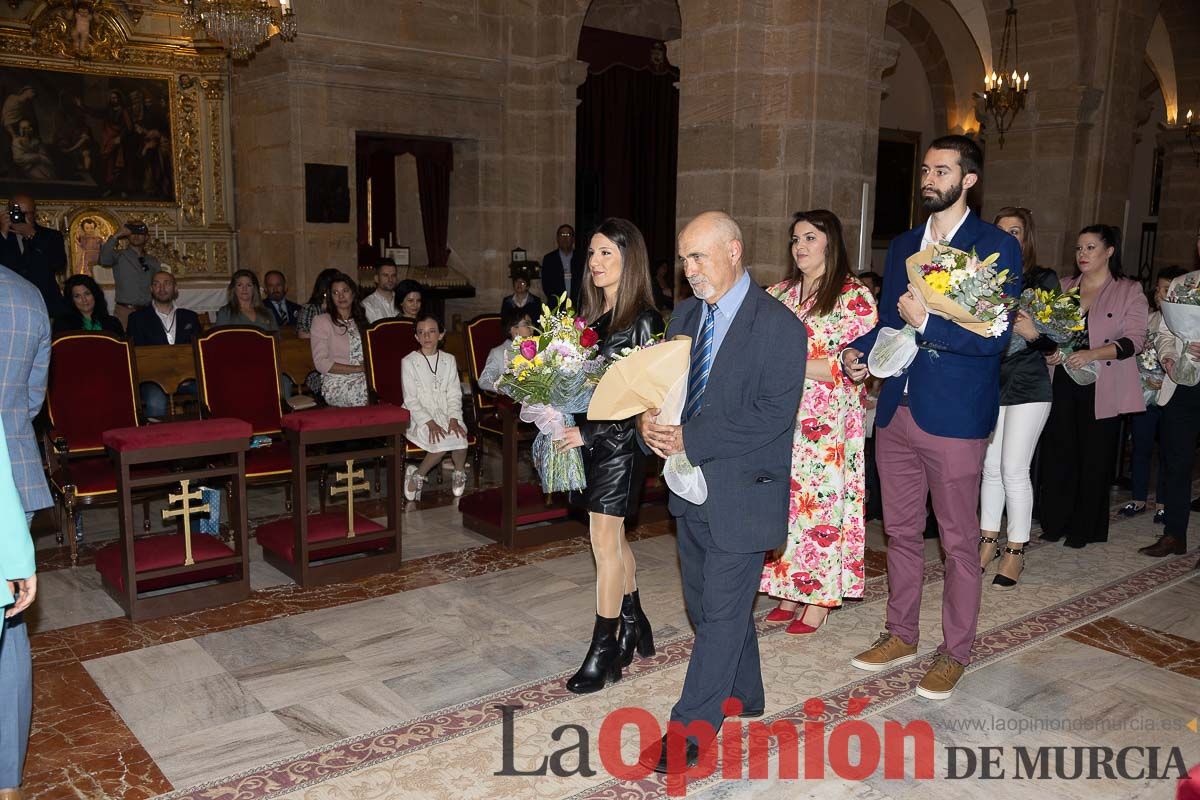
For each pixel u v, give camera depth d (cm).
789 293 398
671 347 272
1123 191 1130
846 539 403
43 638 396
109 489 490
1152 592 463
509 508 516
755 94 785
